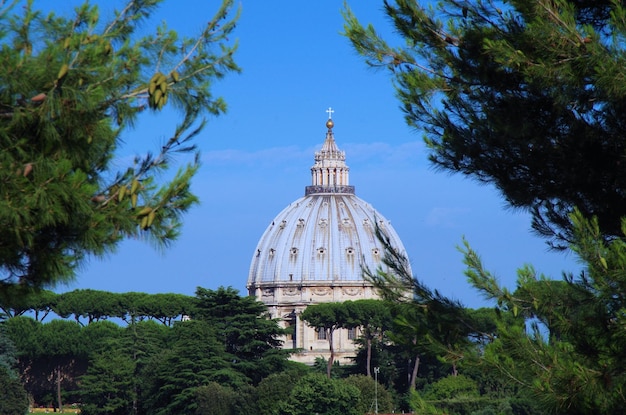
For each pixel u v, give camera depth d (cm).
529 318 5450
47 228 4675
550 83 5534
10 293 4731
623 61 5247
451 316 6066
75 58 4459
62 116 4456
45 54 4366
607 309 5203
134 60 4719
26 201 4388
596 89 5566
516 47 5675
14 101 4372
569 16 5403
